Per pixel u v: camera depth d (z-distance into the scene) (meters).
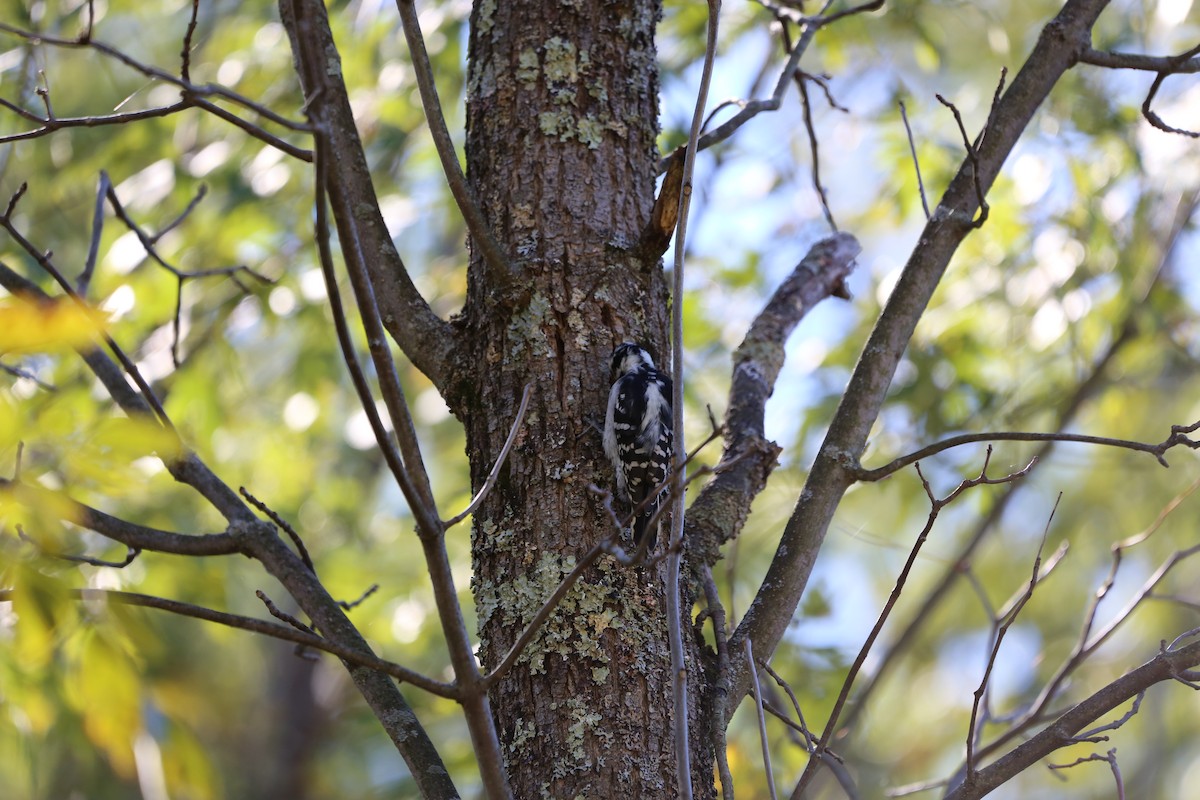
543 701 5.45
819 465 6.47
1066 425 13.16
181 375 12.55
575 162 6.47
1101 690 5.62
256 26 13.11
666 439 7.22
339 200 4.27
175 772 6.37
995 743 7.48
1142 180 12.93
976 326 13.10
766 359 8.16
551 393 6.04
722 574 12.77
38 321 3.46
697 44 13.06
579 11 6.74
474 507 4.80
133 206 12.20
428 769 5.65
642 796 5.27
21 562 4.00
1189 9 11.84
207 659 19.45
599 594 5.61
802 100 8.68
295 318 12.99
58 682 7.91
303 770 19.84
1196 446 5.34
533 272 6.23
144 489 3.99
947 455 12.85
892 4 12.86
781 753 10.52
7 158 12.10
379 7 12.05
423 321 6.48
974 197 6.93
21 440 3.83
